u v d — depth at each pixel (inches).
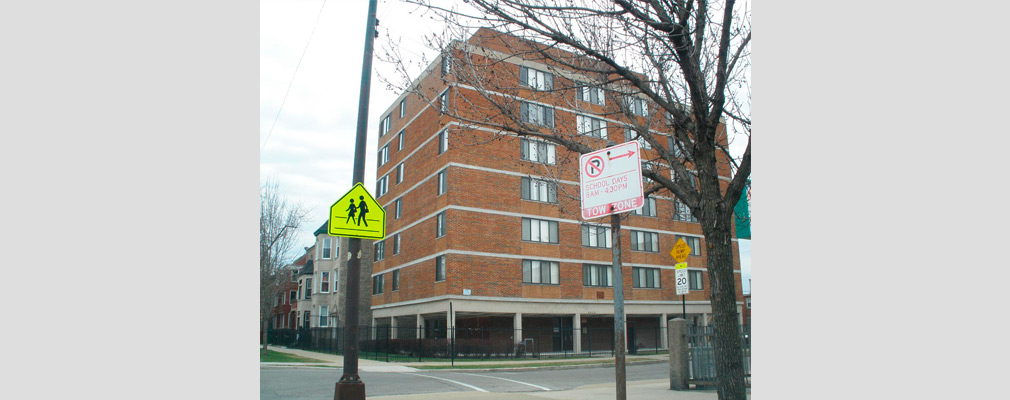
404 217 1429.6
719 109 251.1
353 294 377.4
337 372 751.1
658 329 1519.4
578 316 1325.0
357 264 381.1
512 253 1248.8
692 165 364.8
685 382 478.0
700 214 258.8
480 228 1224.8
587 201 191.5
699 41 262.4
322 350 1450.5
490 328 1290.6
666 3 263.3
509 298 1227.9
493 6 266.4
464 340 1163.3
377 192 1636.3
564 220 1331.2
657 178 273.6
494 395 450.6
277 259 1390.3
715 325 238.2
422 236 1318.9
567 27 292.8
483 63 372.5
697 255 1552.7
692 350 486.6
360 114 394.0
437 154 1290.6
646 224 1471.5
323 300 2203.5
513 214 1263.5
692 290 1517.0
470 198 1226.0
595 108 732.0
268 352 1275.8
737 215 364.5
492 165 1259.2
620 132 533.6
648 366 954.7
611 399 418.9
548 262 1293.1
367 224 384.5
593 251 1359.5
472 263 1205.1
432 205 1286.9
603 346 1428.4
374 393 515.5
